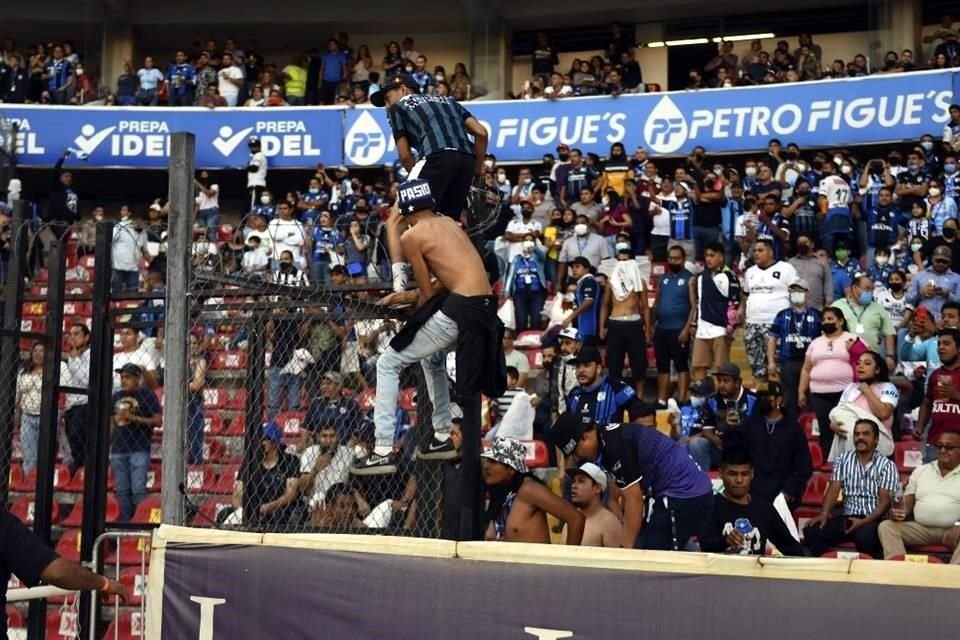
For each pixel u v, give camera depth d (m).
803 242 20.12
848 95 28.16
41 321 22.86
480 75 34.22
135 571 13.01
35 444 16.05
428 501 8.55
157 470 16.36
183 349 8.54
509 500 10.12
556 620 7.13
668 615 6.89
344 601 7.66
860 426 13.22
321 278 19.28
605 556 7.09
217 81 32.06
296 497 9.34
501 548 7.33
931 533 12.55
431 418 8.41
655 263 24.12
